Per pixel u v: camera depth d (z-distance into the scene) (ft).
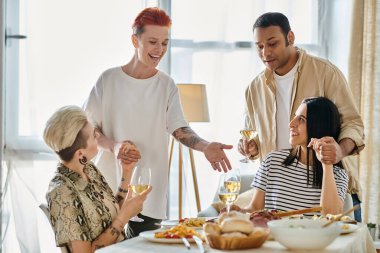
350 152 9.78
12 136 14.47
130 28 15.14
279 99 11.31
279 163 9.33
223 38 15.78
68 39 14.88
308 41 16.21
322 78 10.89
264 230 6.33
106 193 8.03
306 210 7.29
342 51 16.21
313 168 9.02
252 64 15.83
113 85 10.27
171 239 6.59
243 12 15.85
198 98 14.34
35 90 14.73
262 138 11.60
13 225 14.42
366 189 15.43
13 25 14.58
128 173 8.91
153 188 10.27
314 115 9.07
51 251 14.53
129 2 15.12
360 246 7.13
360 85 15.53
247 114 12.09
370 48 15.52
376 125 15.47
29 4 14.69
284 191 9.12
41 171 14.65
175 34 15.69
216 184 15.71
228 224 6.20
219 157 9.89
